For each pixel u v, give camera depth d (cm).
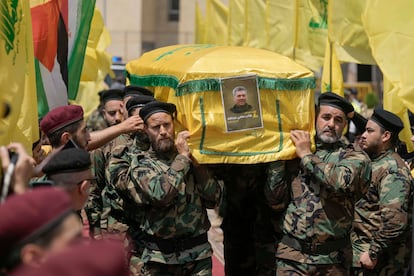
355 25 1565
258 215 1175
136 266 1125
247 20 2108
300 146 1064
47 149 1080
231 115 1051
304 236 1083
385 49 1300
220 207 1248
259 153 1061
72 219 485
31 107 888
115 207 1181
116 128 1057
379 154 1189
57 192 484
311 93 1078
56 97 1157
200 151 1052
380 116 1178
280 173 1076
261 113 1059
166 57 1185
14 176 648
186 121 1059
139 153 1099
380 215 1179
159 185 1037
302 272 1090
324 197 1077
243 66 1061
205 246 1105
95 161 1235
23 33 882
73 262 422
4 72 832
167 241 1086
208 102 1051
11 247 471
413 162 1353
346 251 1098
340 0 1573
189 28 6531
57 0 1155
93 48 1852
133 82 1258
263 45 2094
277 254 1114
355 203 1164
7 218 471
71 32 1255
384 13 1300
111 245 434
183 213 1079
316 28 1828
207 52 1095
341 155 1082
